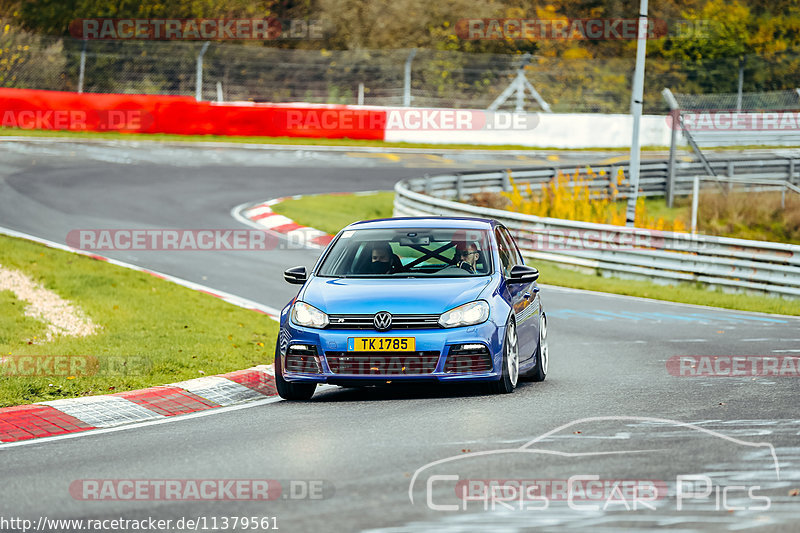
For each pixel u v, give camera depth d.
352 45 194.38
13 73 165.50
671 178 127.19
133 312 56.12
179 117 146.12
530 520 19.50
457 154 151.25
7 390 36.28
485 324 34.25
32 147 130.25
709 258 75.81
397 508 20.55
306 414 32.25
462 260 37.31
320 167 133.38
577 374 41.12
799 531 18.48
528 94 183.75
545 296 70.00
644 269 80.12
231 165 129.88
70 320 53.03
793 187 111.31
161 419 32.59
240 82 177.00
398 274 36.91
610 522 19.27
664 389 36.16
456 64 189.75
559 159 151.00
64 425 31.34
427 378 33.75
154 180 115.94
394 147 152.75
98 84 169.38
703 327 56.53
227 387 37.47
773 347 48.38
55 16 177.25
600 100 193.88
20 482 24.09
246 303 62.22
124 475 24.44
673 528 18.81
